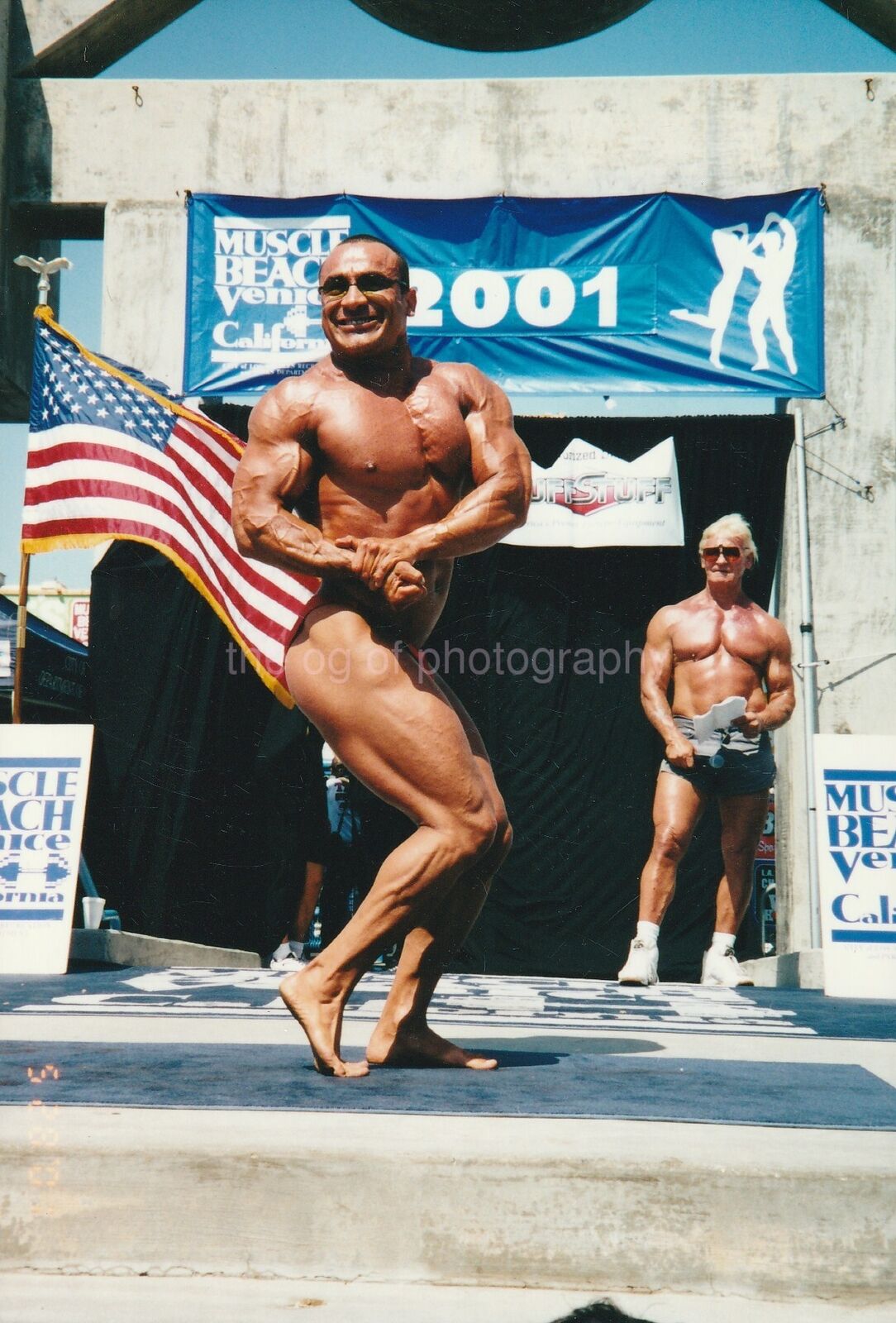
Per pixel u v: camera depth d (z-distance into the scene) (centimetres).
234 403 1039
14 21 1086
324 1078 270
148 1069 281
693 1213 189
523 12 1047
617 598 1077
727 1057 333
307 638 291
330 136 1072
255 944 1045
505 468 297
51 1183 194
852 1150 198
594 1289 188
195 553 795
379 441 295
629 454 1066
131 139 1078
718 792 745
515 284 1028
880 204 1057
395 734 279
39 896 676
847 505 1040
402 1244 190
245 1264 191
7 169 1073
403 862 280
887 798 664
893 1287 186
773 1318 178
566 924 1062
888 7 1045
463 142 1068
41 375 801
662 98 1067
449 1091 253
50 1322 168
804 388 1013
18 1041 342
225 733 1042
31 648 1067
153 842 1034
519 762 1070
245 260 1022
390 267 296
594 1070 298
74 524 790
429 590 301
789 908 1025
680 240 1025
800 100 1066
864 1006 545
